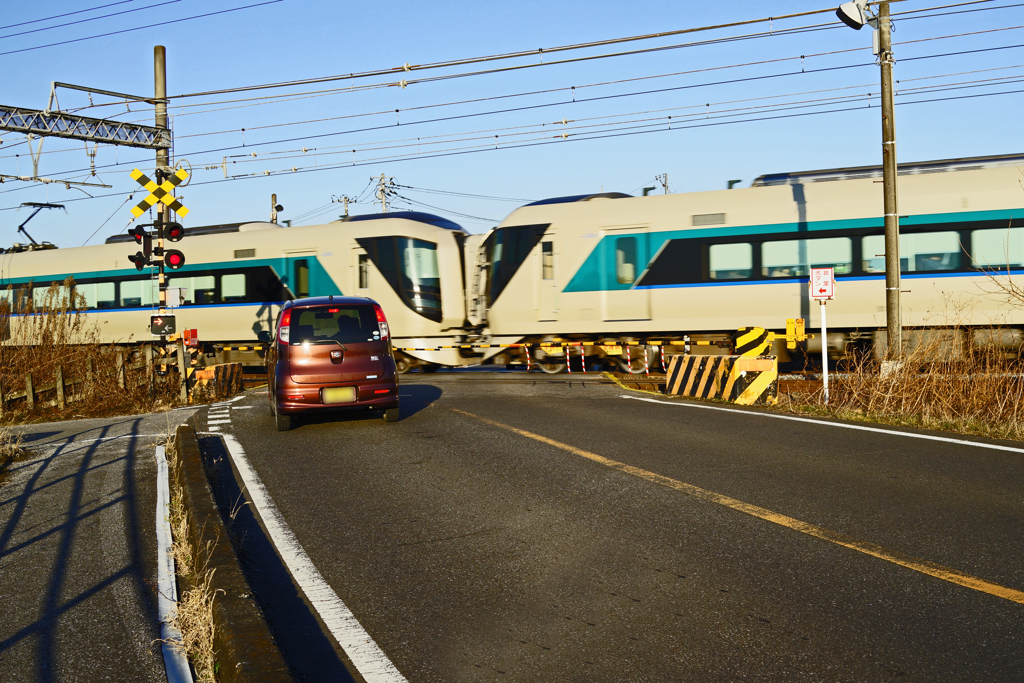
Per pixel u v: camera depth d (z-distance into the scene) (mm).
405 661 3527
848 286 16391
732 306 17188
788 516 5574
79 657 3598
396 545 5180
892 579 4359
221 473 7414
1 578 4691
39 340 18406
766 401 11602
